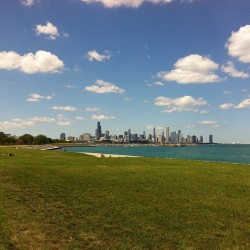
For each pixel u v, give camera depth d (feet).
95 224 49.44
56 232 45.47
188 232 46.52
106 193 73.97
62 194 72.18
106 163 162.50
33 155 240.12
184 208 60.23
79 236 44.14
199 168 137.18
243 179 100.68
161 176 106.01
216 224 50.49
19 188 79.25
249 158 413.18
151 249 40.40
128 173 114.42
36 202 63.72
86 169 128.47
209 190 79.51
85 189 79.15
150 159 201.98
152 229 47.62
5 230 45.47
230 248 40.88
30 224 48.73
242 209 60.18
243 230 47.78
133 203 63.67
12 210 56.95
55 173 112.68
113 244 41.57
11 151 303.27
